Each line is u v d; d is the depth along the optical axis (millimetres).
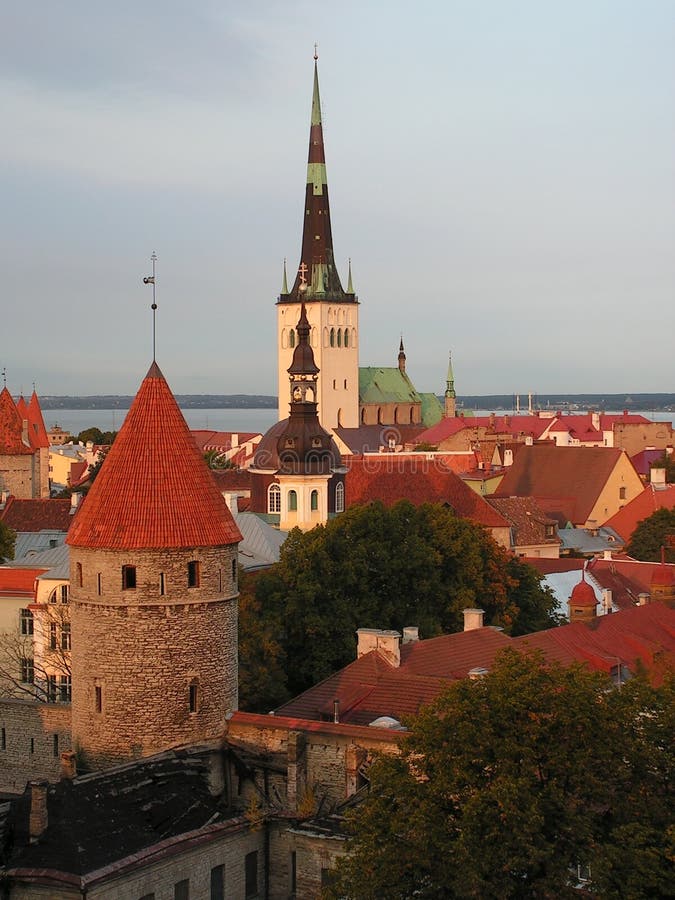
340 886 64812
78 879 66312
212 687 81562
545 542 193500
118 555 80000
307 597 113312
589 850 61250
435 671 94875
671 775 65312
